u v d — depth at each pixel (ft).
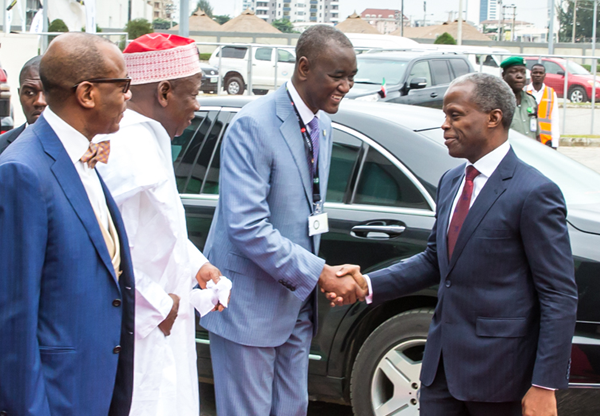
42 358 6.19
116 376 6.91
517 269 7.70
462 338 7.86
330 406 13.69
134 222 7.88
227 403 9.55
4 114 20.10
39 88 12.26
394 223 11.26
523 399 7.57
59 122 6.44
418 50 50.62
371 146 11.84
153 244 8.02
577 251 10.20
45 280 6.17
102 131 6.66
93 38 6.50
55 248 6.15
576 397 10.05
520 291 7.69
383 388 11.45
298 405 9.94
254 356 9.41
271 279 9.34
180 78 8.34
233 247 9.47
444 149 11.57
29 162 6.04
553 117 25.02
